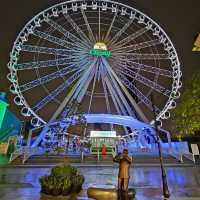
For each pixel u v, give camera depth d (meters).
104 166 28.25
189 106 15.75
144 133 47.81
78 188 13.56
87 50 47.00
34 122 45.00
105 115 48.84
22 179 20.73
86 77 47.06
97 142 46.69
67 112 46.50
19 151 35.44
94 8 48.22
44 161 32.50
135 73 47.31
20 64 44.50
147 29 47.97
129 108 48.75
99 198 12.35
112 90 48.81
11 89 43.91
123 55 47.62
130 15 48.19
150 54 47.31
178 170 26.38
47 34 45.91
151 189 16.48
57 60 45.84
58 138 44.75
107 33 47.78
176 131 17.09
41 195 13.05
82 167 27.80
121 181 12.48
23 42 45.66
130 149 39.59
